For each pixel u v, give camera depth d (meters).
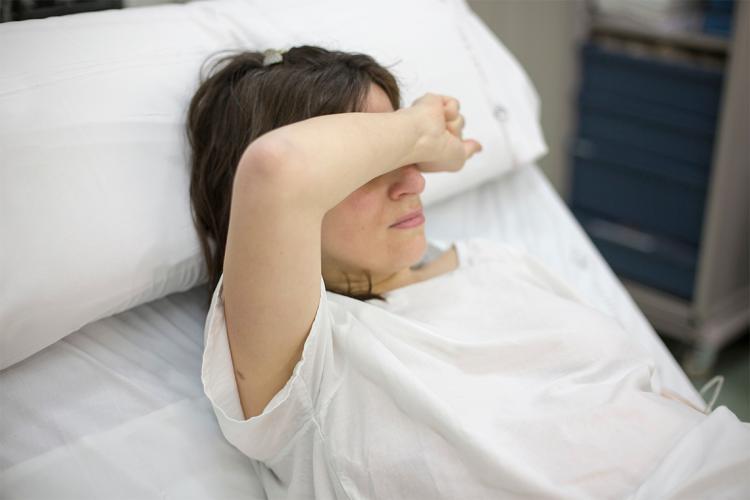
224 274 0.76
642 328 1.31
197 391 0.95
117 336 0.96
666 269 2.09
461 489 0.80
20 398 0.87
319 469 0.84
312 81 0.90
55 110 0.89
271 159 0.71
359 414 0.84
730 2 1.84
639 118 2.03
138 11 1.05
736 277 2.07
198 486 0.88
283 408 0.81
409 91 1.23
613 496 0.82
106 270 0.88
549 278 1.09
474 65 1.35
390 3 1.27
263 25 1.12
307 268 0.75
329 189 0.75
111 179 0.90
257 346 0.77
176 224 0.95
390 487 0.81
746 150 1.90
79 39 0.96
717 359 2.11
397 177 0.92
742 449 0.84
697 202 1.99
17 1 1.04
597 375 0.92
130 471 0.86
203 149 0.96
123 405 0.90
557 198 1.50
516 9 2.05
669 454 0.84
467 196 1.45
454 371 0.88
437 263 1.09
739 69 1.77
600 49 2.05
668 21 1.96
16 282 0.82
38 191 0.85
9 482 0.82
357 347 0.85
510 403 0.87
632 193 2.13
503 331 0.95
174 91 0.99
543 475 0.81
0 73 0.88
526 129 1.43
